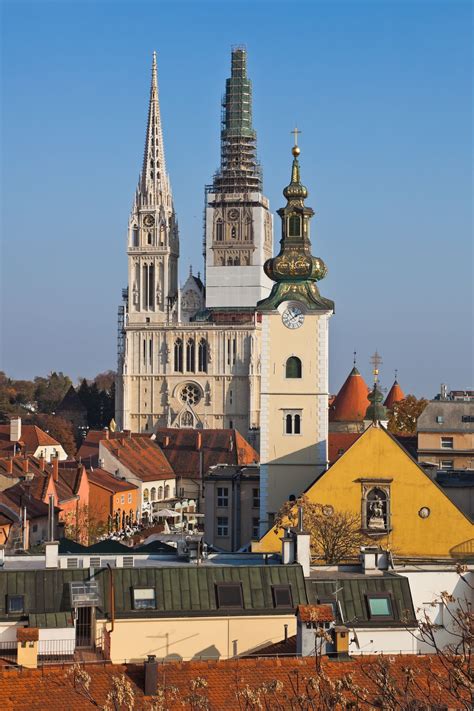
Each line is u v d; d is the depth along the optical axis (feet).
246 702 164.35
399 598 247.91
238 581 245.45
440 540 384.06
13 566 266.16
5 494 520.42
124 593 240.94
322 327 446.19
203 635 239.71
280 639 241.35
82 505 640.58
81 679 168.86
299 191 449.06
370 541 383.04
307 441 446.19
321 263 451.53
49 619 229.25
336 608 242.99
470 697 165.99
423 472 385.29
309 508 365.20
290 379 447.42
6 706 176.14
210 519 499.10
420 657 191.42
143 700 176.04
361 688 167.84
